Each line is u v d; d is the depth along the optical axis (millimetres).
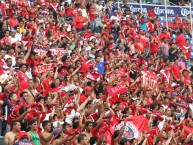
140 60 52750
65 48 48625
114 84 43938
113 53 51469
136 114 42062
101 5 62594
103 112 38500
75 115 37625
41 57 44625
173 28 65625
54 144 34125
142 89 46312
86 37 54219
